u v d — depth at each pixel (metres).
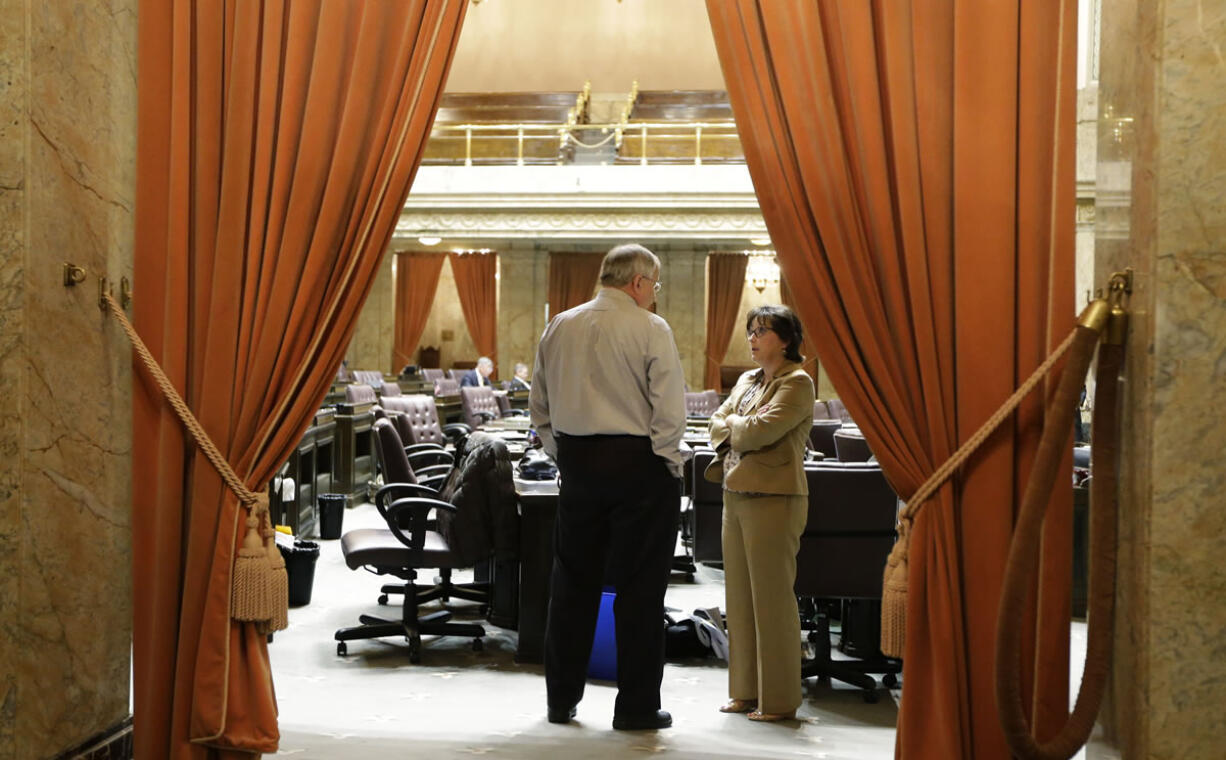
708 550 4.31
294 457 6.60
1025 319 2.47
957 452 2.47
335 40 2.72
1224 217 2.13
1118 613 2.35
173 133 2.74
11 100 2.37
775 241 2.57
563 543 3.36
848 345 2.53
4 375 2.39
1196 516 2.15
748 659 3.57
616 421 3.21
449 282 22.02
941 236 2.51
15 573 2.40
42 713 2.48
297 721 3.40
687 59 18.41
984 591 2.48
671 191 13.37
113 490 2.74
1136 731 2.22
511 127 14.60
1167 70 2.15
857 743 3.29
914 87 2.52
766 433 3.31
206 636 2.65
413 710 3.56
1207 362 2.14
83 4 2.57
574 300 18.41
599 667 4.05
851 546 3.76
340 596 5.44
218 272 2.72
